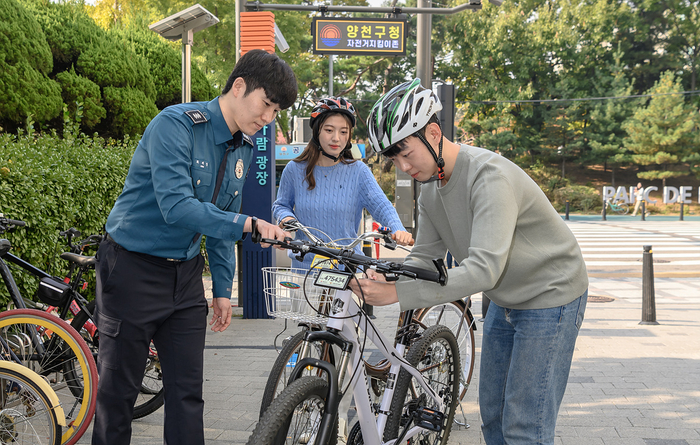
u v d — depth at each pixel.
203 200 2.27
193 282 2.38
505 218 1.87
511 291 2.10
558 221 2.11
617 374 4.54
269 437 1.66
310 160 3.29
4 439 2.76
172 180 2.08
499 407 2.40
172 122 2.17
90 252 5.66
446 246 2.37
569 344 2.12
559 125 34.09
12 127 11.57
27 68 11.23
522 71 33.88
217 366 4.84
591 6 34.59
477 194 1.93
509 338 2.36
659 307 7.48
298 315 2.15
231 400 3.99
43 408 2.66
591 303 7.78
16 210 4.28
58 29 12.67
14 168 4.34
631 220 27.16
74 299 3.47
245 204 6.59
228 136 2.30
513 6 35.16
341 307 2.04
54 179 4.98
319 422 1.95
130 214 2.23
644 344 5.49
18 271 4.37
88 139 7.25
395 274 1.79
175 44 15.91
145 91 14.32
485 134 34.19
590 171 37.50
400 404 2.46
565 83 33.72
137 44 14.71
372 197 3.28
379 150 2.00
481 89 34.53
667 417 3.62
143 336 2.25
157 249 2.23
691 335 5.86
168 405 2.35
